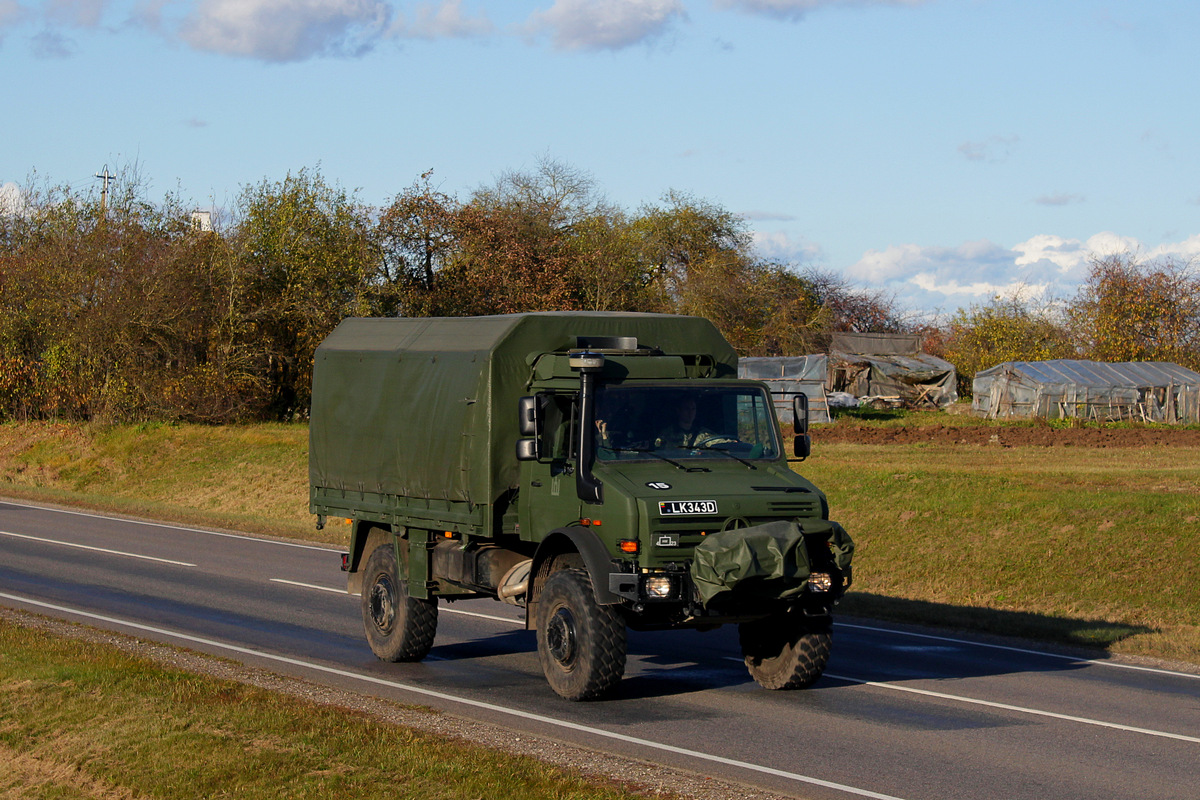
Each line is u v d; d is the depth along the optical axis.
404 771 6.95
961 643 13.12
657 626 9.31
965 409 55.34
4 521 25.66
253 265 46.03
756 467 9.97
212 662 10.83
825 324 66.44
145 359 42.53
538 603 9.98
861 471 22.98
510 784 6.69
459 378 10.61
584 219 63.78
